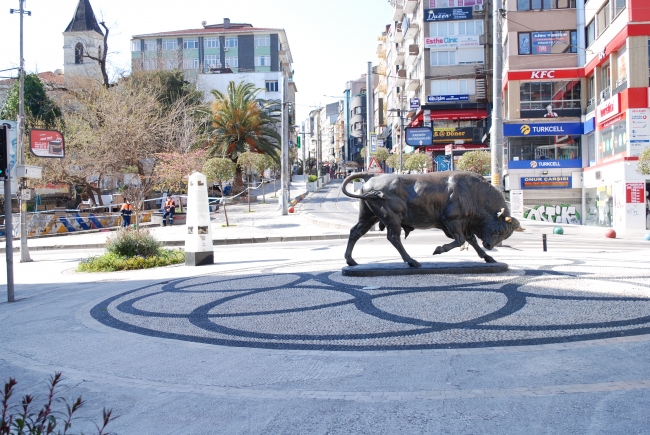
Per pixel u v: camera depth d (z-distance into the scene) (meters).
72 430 4.50
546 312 7.54
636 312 7.38
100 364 6.37
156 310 9.19
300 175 83.25
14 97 44.78
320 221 30.34
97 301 10.52
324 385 5.29
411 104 57.16
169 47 81.38
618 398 4.61
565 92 39.69
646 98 29.88
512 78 39.88
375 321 7.53
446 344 6.38
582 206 38.78
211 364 6.15
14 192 17.83
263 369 5.88
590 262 12.33
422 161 46.75
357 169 99.62
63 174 35.50
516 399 4.68
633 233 25.75
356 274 11.02
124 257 16.91
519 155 40.12
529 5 39.78
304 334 7.15
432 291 9.15
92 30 70.00
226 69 76.62
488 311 7.73
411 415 4.46
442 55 55.22
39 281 14.80
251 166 47.69
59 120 40.25
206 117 51.12
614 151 32.97
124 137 36.00
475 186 10.89
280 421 4.50
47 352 7.02
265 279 11.70
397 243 10.98
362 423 4.36
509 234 11.01
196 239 16.00
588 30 38.38
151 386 5.52
